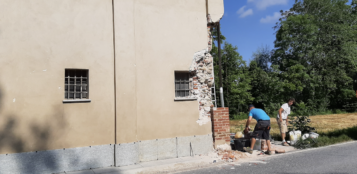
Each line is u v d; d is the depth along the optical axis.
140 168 6.68
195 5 8.70
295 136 9.50
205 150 8.28
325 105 31.75
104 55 7.17
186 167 6.96
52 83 6.53
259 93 33.44
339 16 33.00
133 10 7.62
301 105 30.34
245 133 8.70
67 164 6.50
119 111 7.11
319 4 33.84
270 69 37.19
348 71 32.25
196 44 8.57
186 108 8.19
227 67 30.59
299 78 32.09
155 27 7.94
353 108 30.52
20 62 6.23
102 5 7.27
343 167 6.11
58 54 6.65
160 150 7.64
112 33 7.34
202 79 8.58
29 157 6.12
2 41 6.10
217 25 9.46
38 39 6.46
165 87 7.92
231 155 7.75
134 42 7.52
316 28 32.41
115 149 6.99
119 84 7.18
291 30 33.69
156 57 7.87
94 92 6.96
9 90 6.07
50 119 6.43
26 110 6.20
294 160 7.10
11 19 6.22
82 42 6.94
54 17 6.68
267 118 8.05
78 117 6.74
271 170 6.18
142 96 7.56
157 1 8.05
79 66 6.85
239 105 30.53
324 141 9.37
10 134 5.99
